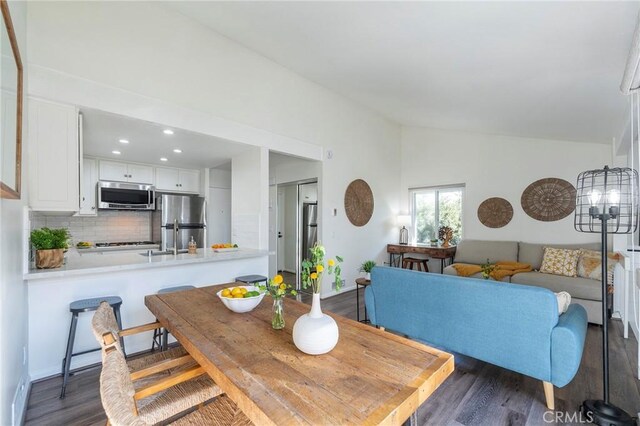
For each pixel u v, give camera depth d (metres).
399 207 6.39
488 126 4.67
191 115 3.07
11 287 1.59
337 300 4.51
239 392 0.95
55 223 4.21
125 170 4.52
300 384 0.98
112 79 2.56
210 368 1.14
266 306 1.82
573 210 4.46
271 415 0.83
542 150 4.75
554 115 3.42
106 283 2.54
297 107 4.24
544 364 1.87
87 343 2.43
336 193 4.91
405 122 5.95
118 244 4.59
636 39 1.41
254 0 2.58
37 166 2.16
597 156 4.30
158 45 2.86
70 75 2.33
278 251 6.08
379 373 1.05
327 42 3.02
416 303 2.45
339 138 4.96
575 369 1.78
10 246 1.57
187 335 1.38
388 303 2.65
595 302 3.34
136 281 2.71
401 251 5.63
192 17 3.07
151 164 4.78
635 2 1.48
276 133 3.94
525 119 3.83
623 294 3.25
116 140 3.42
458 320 2.22
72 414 1.84
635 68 1.58
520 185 4.95
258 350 1.23
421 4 1.97
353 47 2.97
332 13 2.45
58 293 2.29
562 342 1.81
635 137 3.14
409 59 2.88
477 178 5.43
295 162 5.13
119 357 1.08
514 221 4.99
